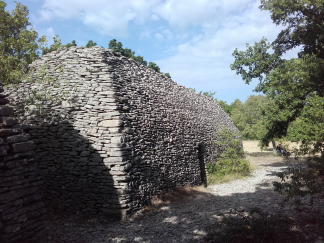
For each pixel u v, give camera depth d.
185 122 13.75
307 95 10.57
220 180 14.21
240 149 17.73
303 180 6.36
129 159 8.34
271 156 26.34
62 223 7.51
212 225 6.89
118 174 7.91
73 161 8.43
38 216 5.25
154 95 11.65
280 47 14.39
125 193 7.82
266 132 15.66
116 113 8.43
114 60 9.94
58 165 8.58
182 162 12.09
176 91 14.77
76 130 8.51
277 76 12.46
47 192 8.60
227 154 16.47
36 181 5.38
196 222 7.34
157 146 10.34
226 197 10.69
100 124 8.38
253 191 11.62
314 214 7.14
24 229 4.87
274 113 13.75
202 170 14.65
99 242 6.07
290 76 9.70
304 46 12.52
